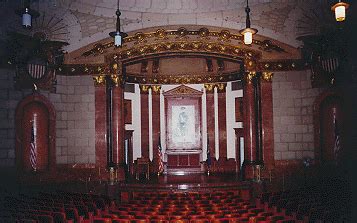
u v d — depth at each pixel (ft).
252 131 63.77
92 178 60.95
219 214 33.35
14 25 53.26
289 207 37.14
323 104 61.05
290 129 62.80
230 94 79.25
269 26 57.52
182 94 81.46
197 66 81.30
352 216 23.43
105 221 29.91
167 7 55.31
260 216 31.01
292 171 61.67
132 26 56.59
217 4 55.11
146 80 80.64
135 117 79.20
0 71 54.90
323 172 59.98
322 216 30.01
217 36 60.85
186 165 79.82
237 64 77.15
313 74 61.36
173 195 49.73
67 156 60.95
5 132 55.06
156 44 63.57
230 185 58.44
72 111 61.98
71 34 57.41
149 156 79.46
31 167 56.70
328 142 60.29
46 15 54.80
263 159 62.64
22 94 57.11
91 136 62.08
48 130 59.52
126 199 58.70
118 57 63.62
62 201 40.65
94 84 62.95
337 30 54.80
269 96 63.62
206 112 80.84
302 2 54.24
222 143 78.89
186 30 58.80
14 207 36.86
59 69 61.46
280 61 63.72
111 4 54.65
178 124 81.25
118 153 62.90
